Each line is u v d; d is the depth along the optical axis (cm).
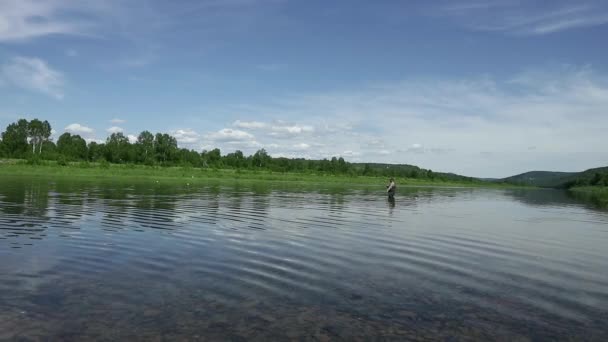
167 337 903
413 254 1800
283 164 17050
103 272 1357
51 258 1500
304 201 4234
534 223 3114
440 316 1087
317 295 1211
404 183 14588
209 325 973
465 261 1706
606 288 1383
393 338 945
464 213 3703
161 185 6256
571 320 1086
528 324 1052
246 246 1816
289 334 943
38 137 17525
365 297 1212
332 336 942
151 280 1290
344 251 1802
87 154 14950
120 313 1024
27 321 959
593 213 4197
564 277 1505
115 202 3325
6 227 2052
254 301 1141
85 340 875
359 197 5259
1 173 8394
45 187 4753
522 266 1653
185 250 1698
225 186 6825
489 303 1201
